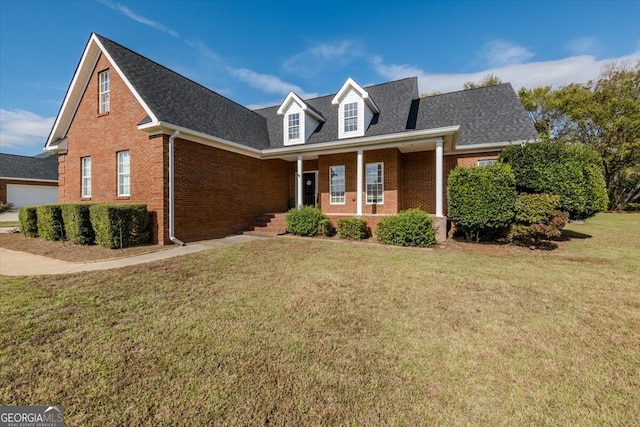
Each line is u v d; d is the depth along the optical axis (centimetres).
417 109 1384
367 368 253
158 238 872
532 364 260
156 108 872
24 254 795
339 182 1301
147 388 225
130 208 832
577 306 391
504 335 312
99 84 1051
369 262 645
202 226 1002
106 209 791
